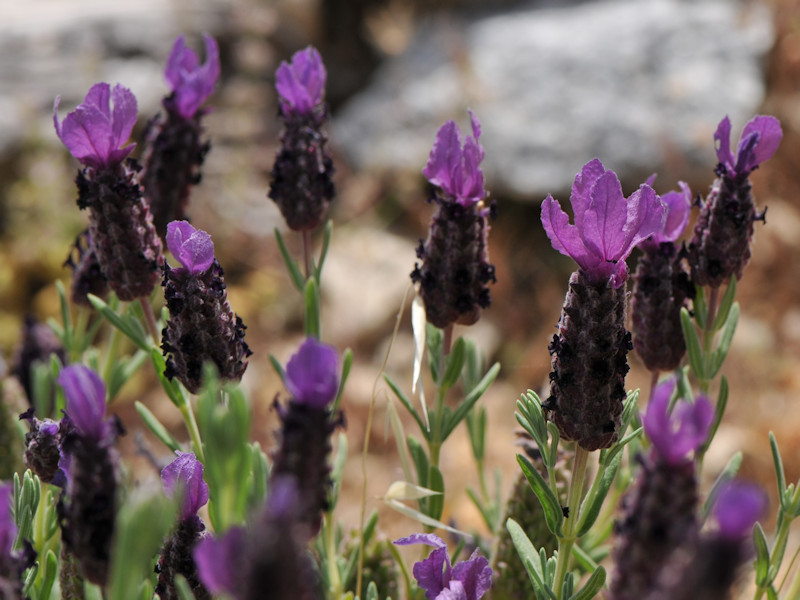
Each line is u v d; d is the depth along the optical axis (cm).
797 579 37
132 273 39
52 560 35
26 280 85
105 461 31
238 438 30
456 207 38
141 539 30
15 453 43
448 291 39
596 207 34
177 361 36
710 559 25
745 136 38
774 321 78
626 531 31
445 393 40
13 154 89
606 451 36
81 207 38
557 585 36
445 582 35
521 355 84
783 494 37
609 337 34
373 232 93
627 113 90
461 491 64
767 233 81
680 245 40
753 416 70
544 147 90
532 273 89
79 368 31
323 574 38
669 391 30
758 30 93
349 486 69
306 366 31
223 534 30
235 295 88
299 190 41
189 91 42
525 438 41
